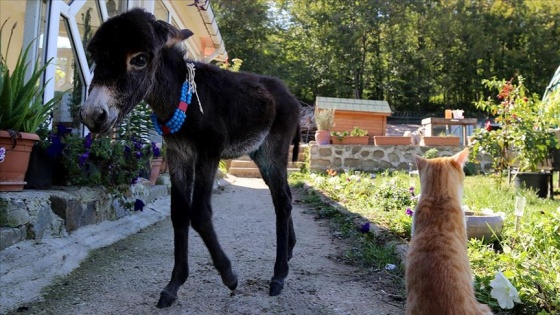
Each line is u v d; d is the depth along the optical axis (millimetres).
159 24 894
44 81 1627
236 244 1524
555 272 1049
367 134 4582
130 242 1482
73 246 1277
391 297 1049
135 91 847
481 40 11531
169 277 1151
